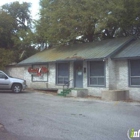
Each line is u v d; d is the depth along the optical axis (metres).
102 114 11.59
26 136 7.80
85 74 19.77
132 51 17.78
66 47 24.19
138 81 17.19
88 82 19.52
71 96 18.89
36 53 28.44
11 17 30.84
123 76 18.00
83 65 19.97
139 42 19.27
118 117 10.92
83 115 11.28
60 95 19.38
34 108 12.99
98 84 18.91
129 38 19.81
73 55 20.61
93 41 24.67
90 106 14.00
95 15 20.36
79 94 18.66
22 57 30.28
